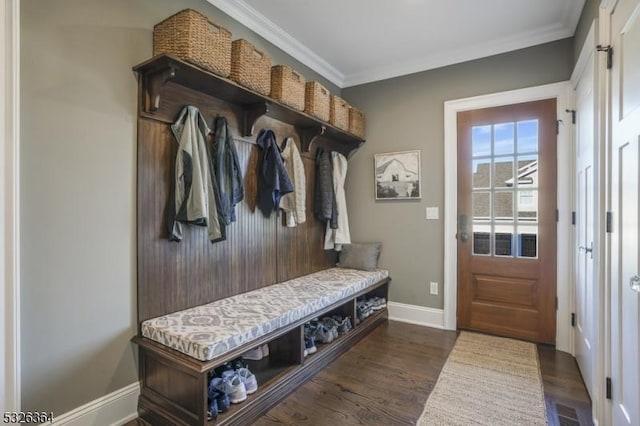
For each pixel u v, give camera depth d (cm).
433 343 283
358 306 312
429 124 329
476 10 247
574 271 261
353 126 338
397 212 346
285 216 292
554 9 244
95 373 168
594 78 185
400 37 286
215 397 167
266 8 247
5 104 137
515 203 291
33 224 146
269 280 276
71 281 159
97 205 169
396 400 197
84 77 163
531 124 285
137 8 186
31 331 146
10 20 138
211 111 224
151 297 192
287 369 210
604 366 167
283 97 246
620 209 152
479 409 188
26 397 145
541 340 281
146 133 189
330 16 256
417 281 336
